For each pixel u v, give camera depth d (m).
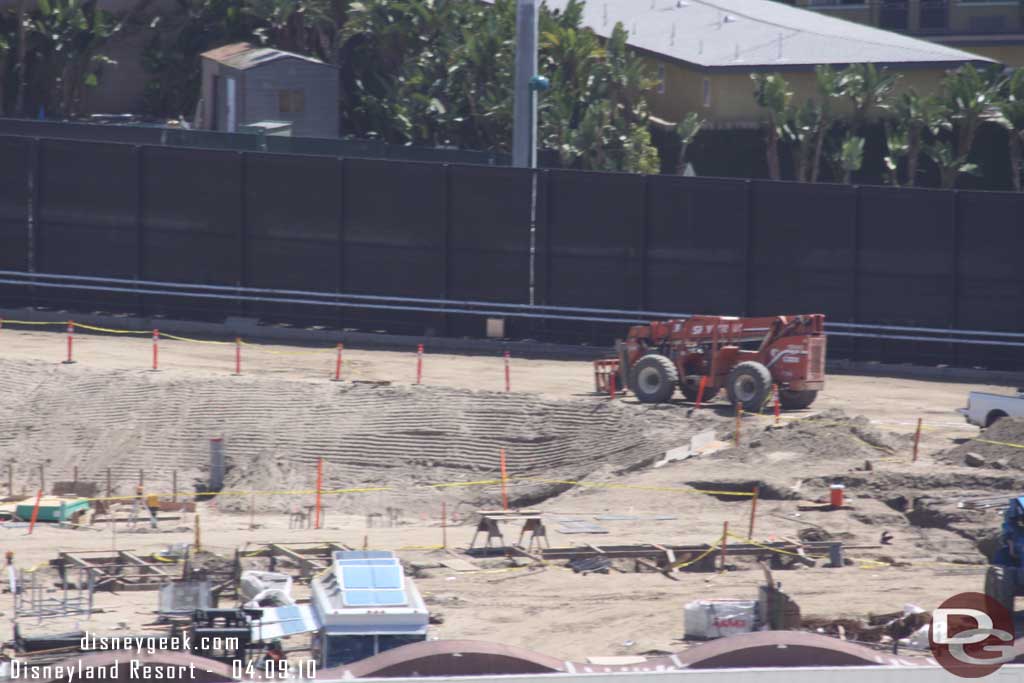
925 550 96.00
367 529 107.50
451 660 58.88
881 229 158.00
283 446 129.75
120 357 155.88
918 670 58.00
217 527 108.25
